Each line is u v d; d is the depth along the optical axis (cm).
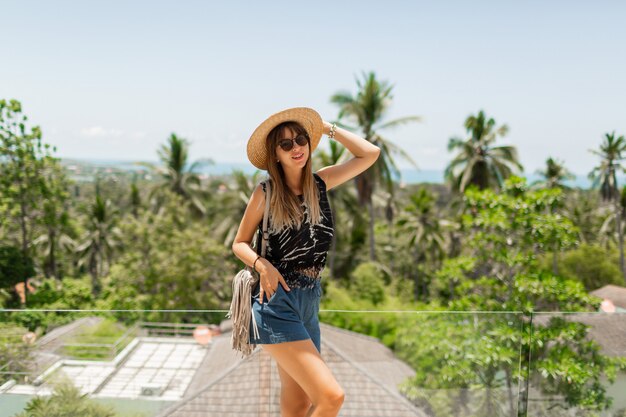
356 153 204
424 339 276
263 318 183
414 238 4059
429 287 3897
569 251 2916
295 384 214
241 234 192
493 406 271
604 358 265
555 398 267
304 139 182
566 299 1063
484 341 273
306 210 186
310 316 194
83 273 4528
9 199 2458
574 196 5297
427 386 273
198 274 2478
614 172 4738
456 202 4103
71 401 263
